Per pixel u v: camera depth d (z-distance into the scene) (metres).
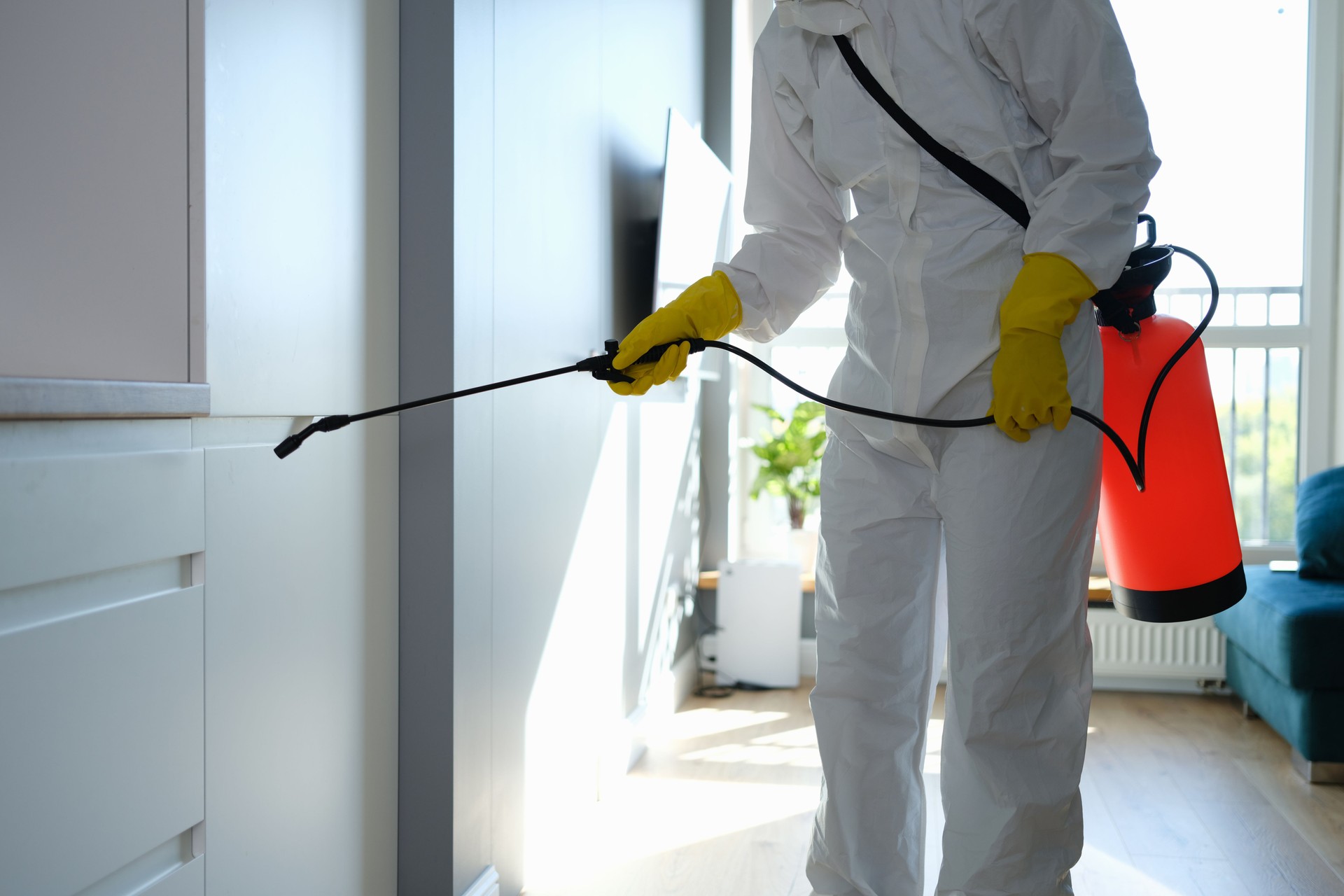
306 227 1.31
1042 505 1.25
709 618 3.65
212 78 1.12
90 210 1.12
